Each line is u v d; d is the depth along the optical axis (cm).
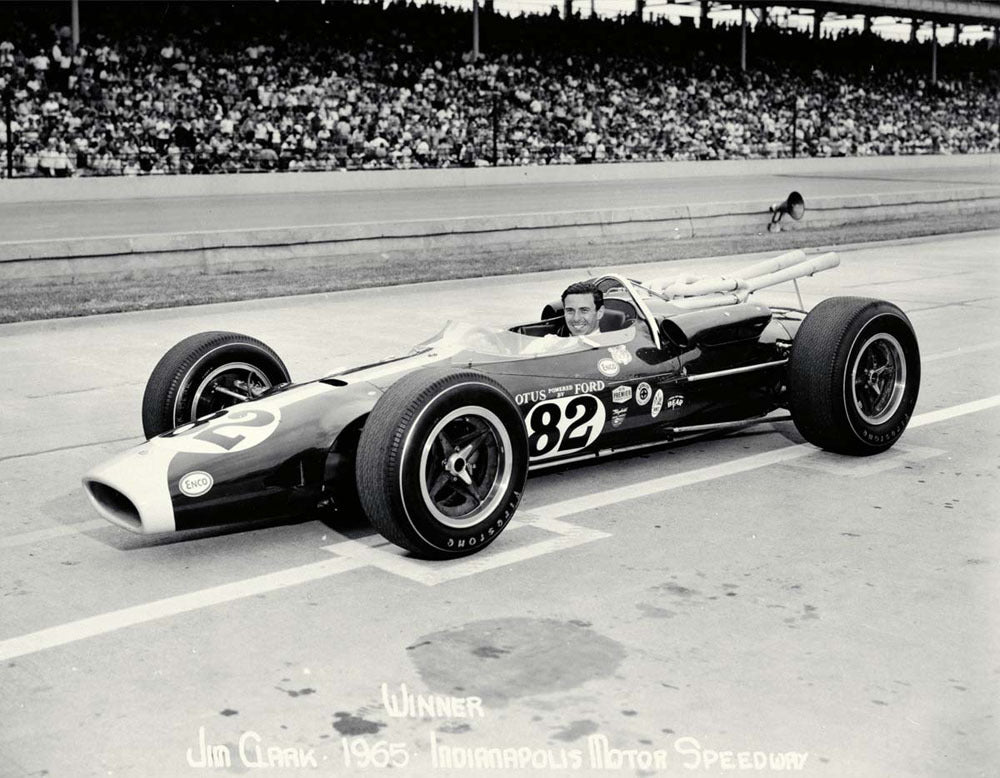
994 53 4841
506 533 508
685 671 368
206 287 1306
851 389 596
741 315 637
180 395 565
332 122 2680
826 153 3728
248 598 439
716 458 627
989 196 2522
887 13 4125
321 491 495
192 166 2364
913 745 321
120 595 446
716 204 1998
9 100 2123
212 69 2623
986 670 367
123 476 460
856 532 502
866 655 378
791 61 4031
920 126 4125
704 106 3509
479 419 473
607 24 3597
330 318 1112
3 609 433
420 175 2602
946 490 563
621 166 2989
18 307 1154
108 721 343
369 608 426
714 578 450
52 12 2523
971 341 976
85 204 2045
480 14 3325
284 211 1969
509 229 1752
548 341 567
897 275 1452
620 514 532
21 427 724
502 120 2978
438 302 1220
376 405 462
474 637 397
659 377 586
